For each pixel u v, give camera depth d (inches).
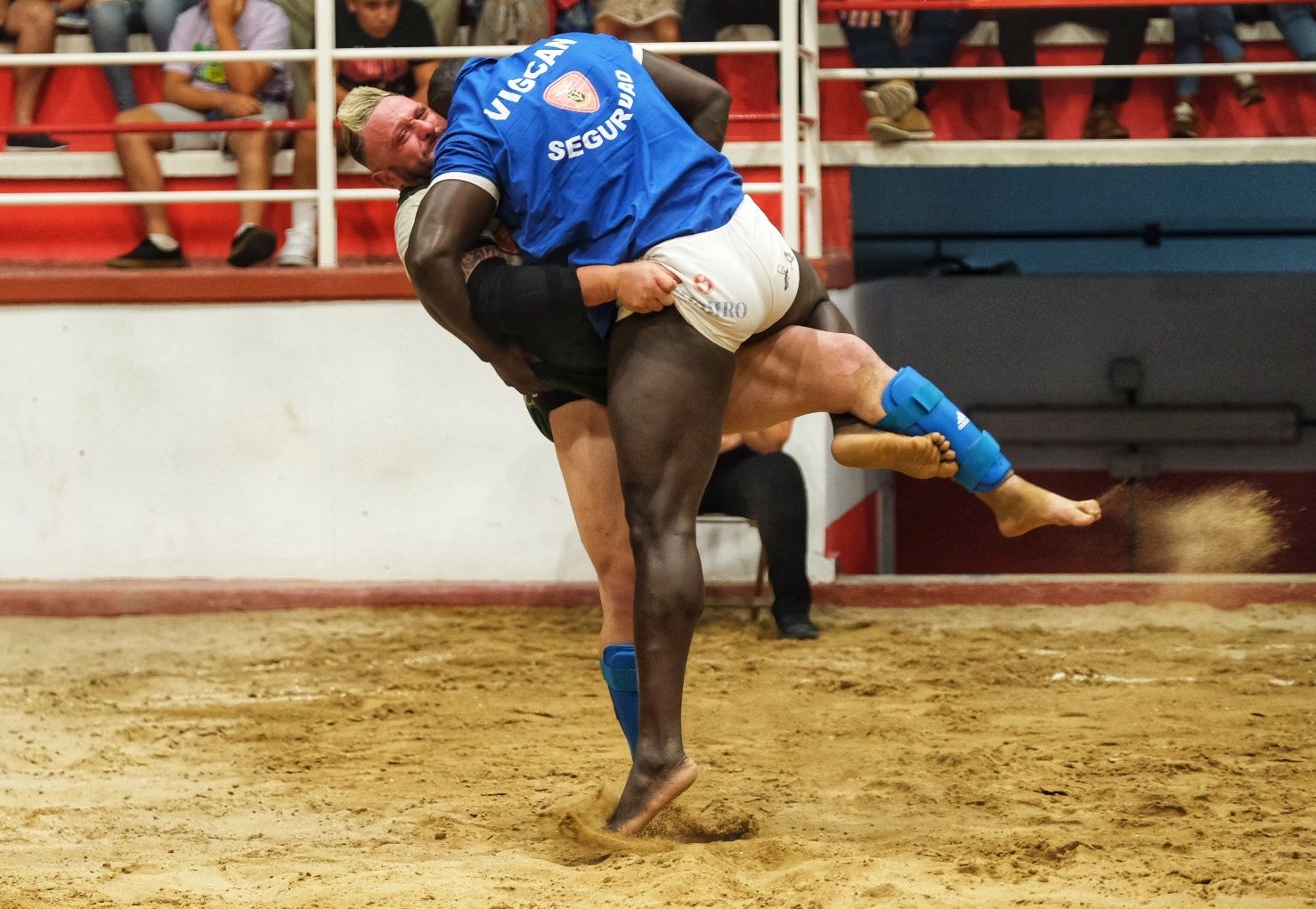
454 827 366.6
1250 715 487.2
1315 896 290.8
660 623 341.4
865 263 1083.3
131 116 792.3
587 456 370.3
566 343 342.6
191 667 605.9
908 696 533.3
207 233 819.4
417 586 717.3
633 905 293.7
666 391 337.4
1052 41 813.2
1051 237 1065.5
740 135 804.0
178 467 736.3
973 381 992.2
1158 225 1056.8
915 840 344.2
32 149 817.5
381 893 303.3
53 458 739.4
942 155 784.3
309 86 786.8
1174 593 703.1
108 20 808.9
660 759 345.7
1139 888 298.0
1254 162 783.1
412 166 365.1
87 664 614.2
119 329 735.7
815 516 716.7
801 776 419.2
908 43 781.9
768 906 290.5
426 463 731.4
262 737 484.1
